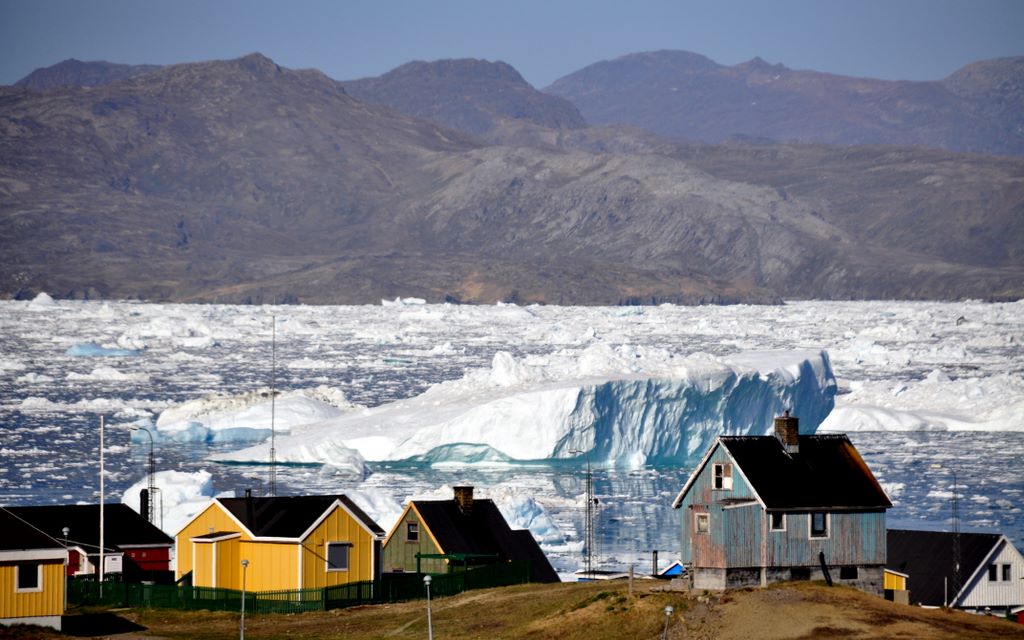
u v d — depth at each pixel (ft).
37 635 555.28
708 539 590.96
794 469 605.31
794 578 593.01
